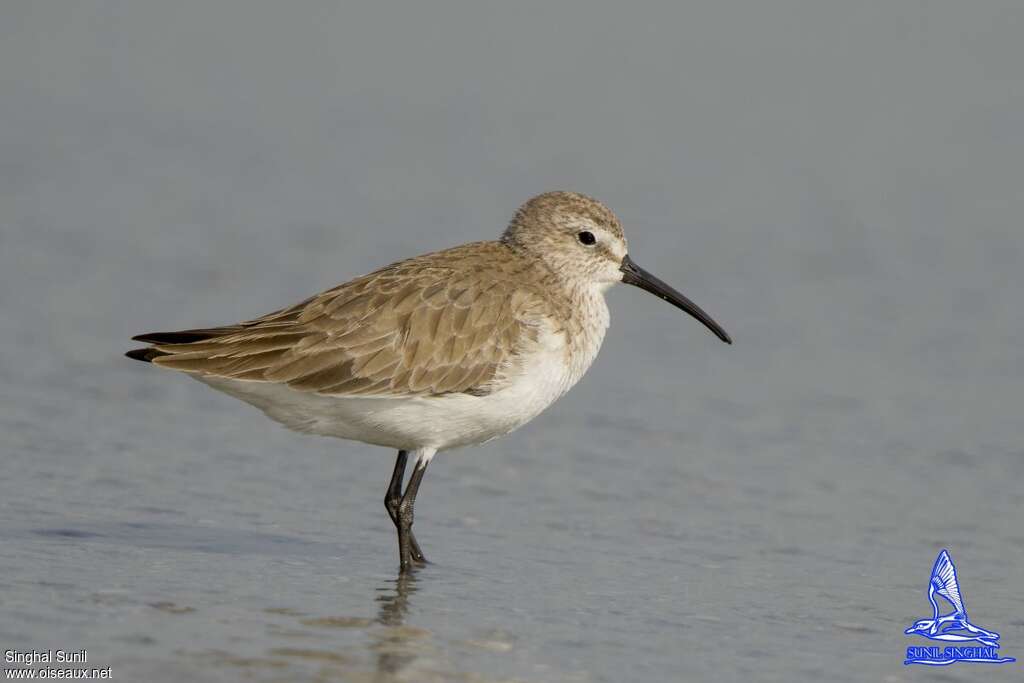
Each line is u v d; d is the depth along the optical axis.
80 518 13.79
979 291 24.16
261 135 31.52
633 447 17.58
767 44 38.03
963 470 17.09
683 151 31.52
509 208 27.38
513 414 13.54
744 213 27.69
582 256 14.47
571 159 30.55
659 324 22.73
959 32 38.50
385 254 24.59
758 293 23.92
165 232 25.08
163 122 31.95
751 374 20.56
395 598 12.13
